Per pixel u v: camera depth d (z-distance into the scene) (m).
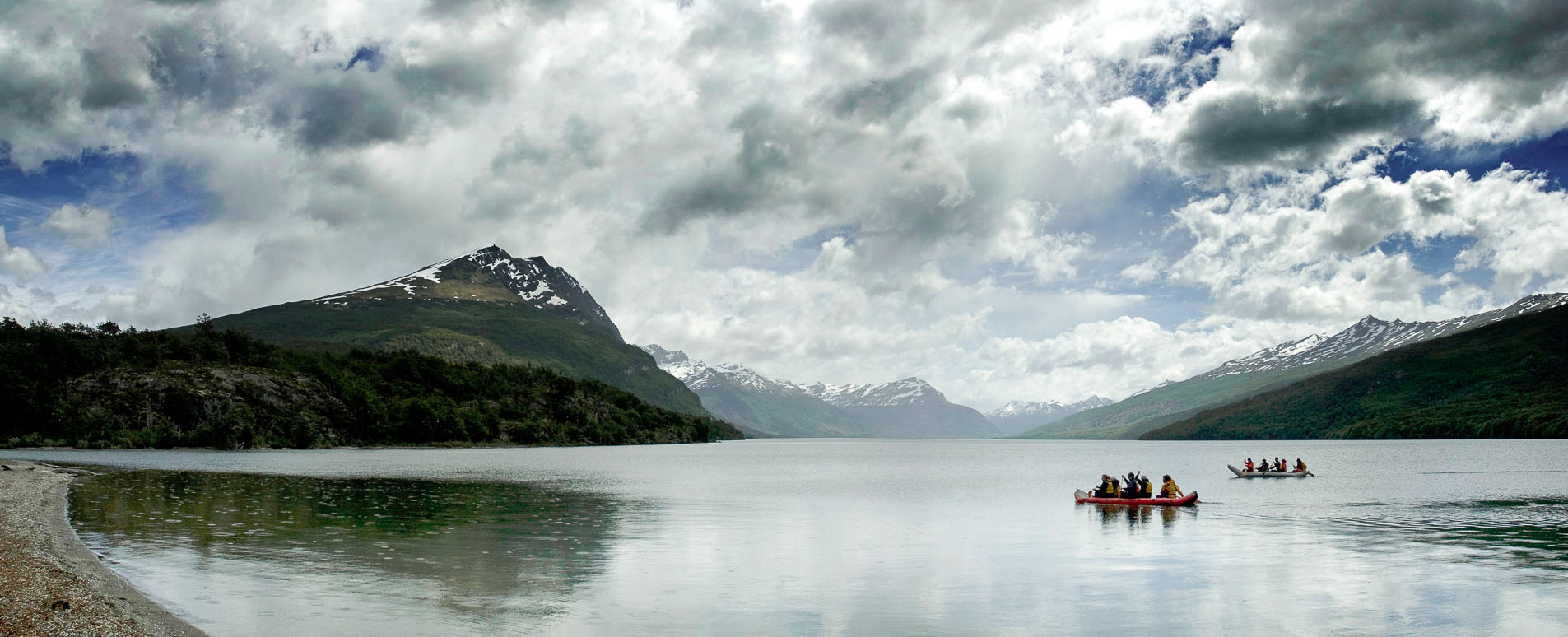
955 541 57.16
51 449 196.00
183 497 77.38
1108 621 34.69
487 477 119.25
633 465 167.88
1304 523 66.19
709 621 33.97
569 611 35.28
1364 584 42.25
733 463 194.00
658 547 52.69
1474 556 50.53
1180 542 56.72
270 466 140.00
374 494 86.81
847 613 35.66
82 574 37.91
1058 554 51.34
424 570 43.31
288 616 32.78
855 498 91.50
